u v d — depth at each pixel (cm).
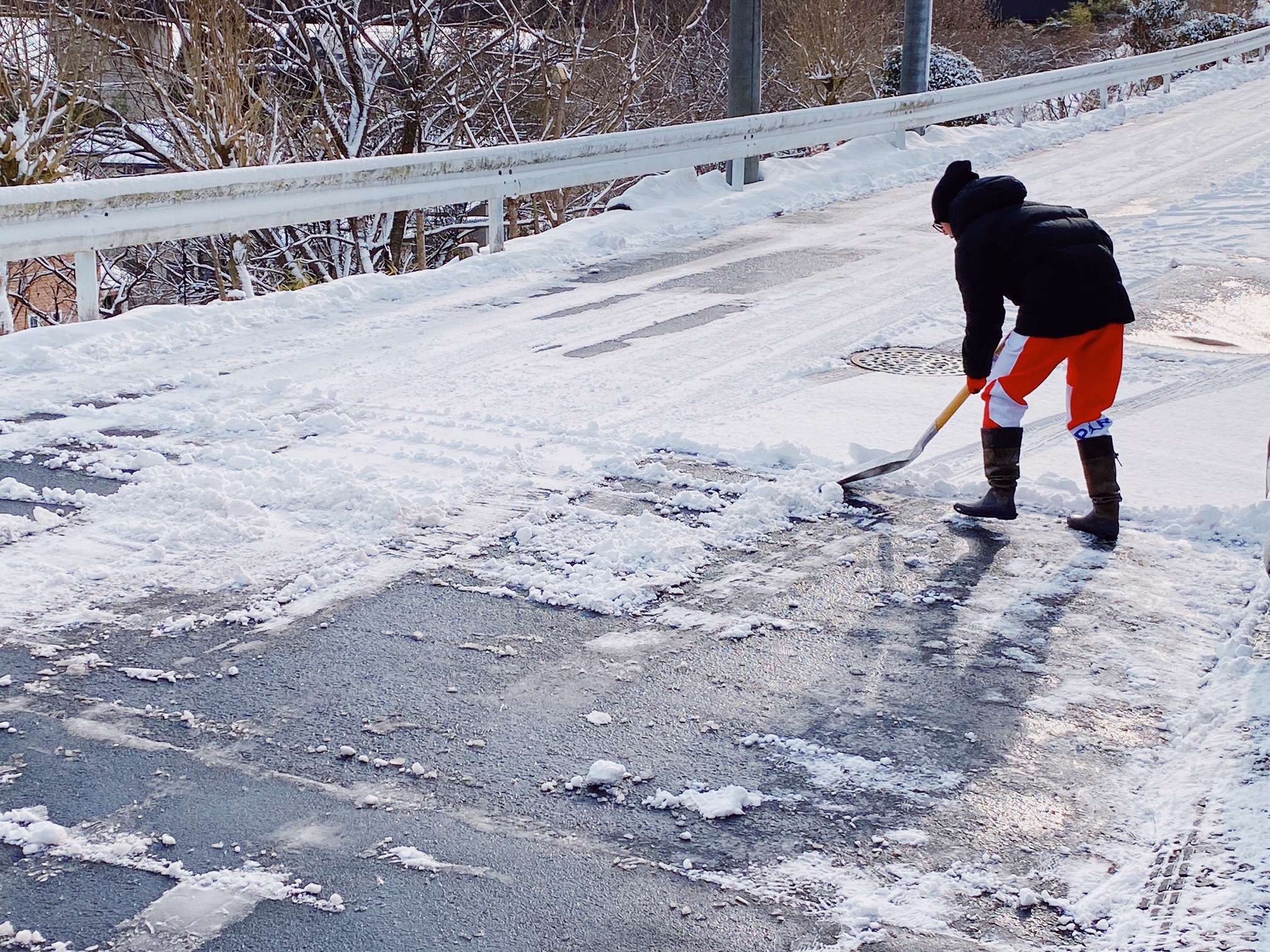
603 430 630
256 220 943
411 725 357
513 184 1164
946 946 265
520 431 632
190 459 588
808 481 550
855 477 539
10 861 293
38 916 274
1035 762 338
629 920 274
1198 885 283
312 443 614
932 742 348
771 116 1508
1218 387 692
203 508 524
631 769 334
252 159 1433
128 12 1520
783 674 388
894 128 1736
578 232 1242
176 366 775
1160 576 459
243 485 547
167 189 873
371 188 1030
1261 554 472
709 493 546
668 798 319
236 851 297
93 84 1484
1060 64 3153
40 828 301
